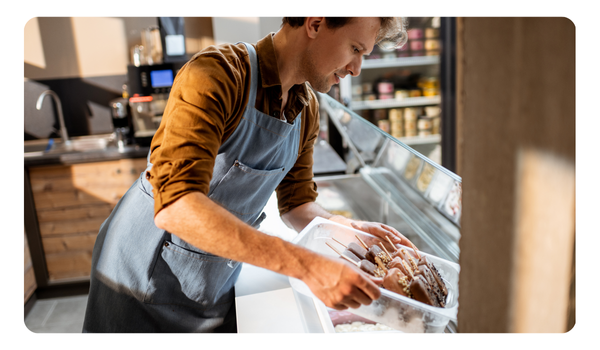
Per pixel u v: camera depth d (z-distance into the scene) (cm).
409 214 144
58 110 332
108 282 114
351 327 98
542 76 44
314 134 124
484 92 49
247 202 111
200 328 116
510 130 47
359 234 116
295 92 106
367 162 195
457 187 117
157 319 114
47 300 295
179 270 109
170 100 85
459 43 51
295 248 77
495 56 47
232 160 101
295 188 130
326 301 76
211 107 82
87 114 339
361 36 88
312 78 97
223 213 77
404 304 83
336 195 204
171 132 81
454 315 82
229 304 119
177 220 77
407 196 152
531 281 49
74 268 300
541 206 47
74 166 285
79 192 289
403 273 95
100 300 116
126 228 110
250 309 102
